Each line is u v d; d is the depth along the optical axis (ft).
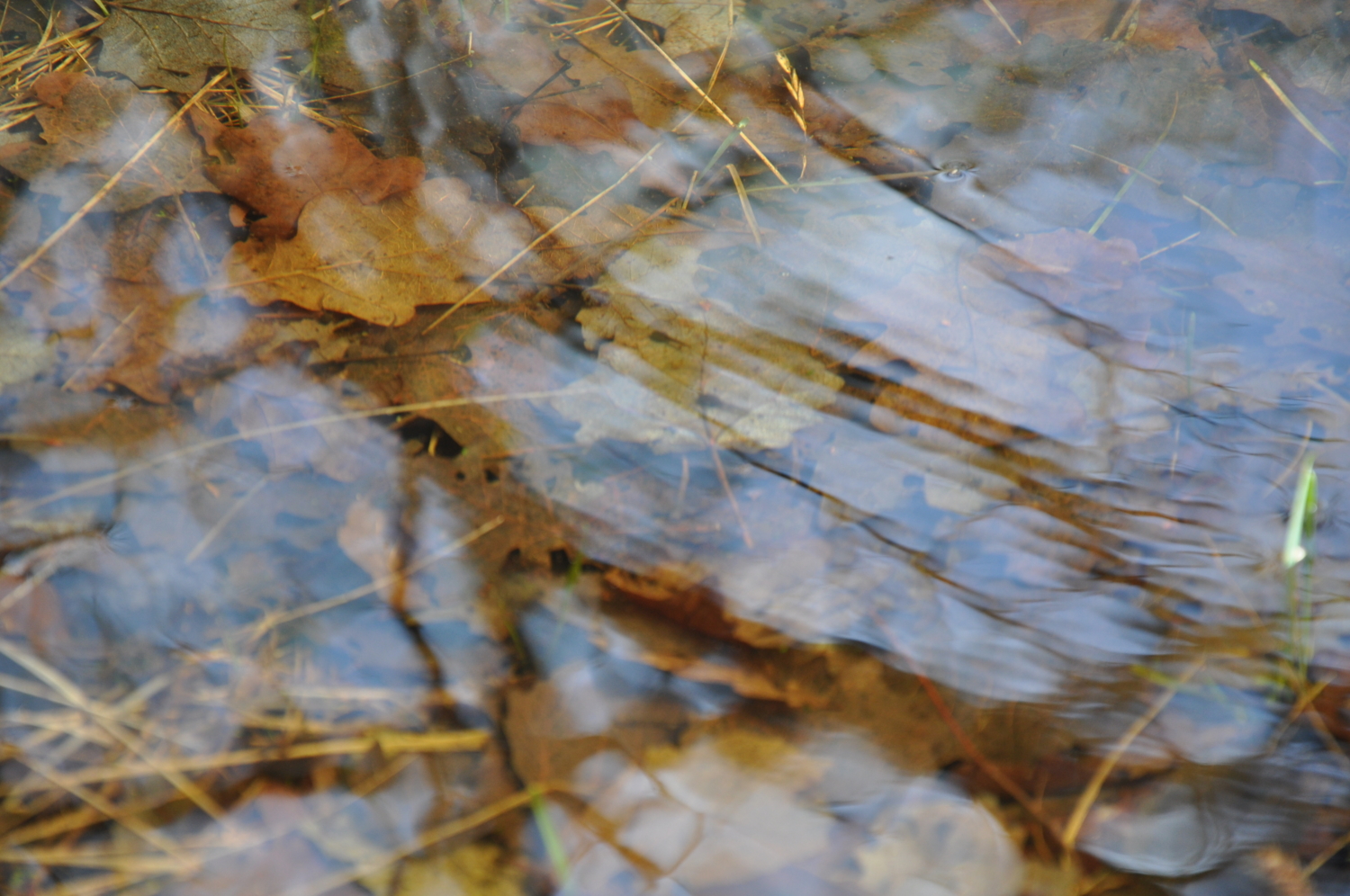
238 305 4.75
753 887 4.52
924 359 4.75
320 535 4.65
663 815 4.54
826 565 4.65
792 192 4.86
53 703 4.58
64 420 4.68
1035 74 4.96
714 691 4.59
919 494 4.68
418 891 4.52
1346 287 4.80
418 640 4.61
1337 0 5.01
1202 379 4.75
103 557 4.63
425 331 4.75
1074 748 4.57
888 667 4.60
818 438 4.71
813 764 4.56
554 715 4.58
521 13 5.00
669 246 4.81
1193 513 4.68
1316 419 4.72
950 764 4.56
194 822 4.54
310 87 4.90
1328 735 4.58
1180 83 4.95
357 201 4.81
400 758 4.57
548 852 4.53
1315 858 4.53
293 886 4.52
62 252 4.76
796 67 4.97
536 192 4.84
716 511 4.66
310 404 4.71
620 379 4.73
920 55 4.99
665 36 4.99
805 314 4.77
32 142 4.83
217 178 4.81
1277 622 4.63
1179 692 4.60
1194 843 4.54
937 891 4.52
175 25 4.92
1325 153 4.89
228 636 4.61
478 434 4.70
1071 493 4.69
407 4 4.98
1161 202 4.86
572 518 4.66
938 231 4.83
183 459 4.68
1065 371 4.75
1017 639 4.62
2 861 4.53
